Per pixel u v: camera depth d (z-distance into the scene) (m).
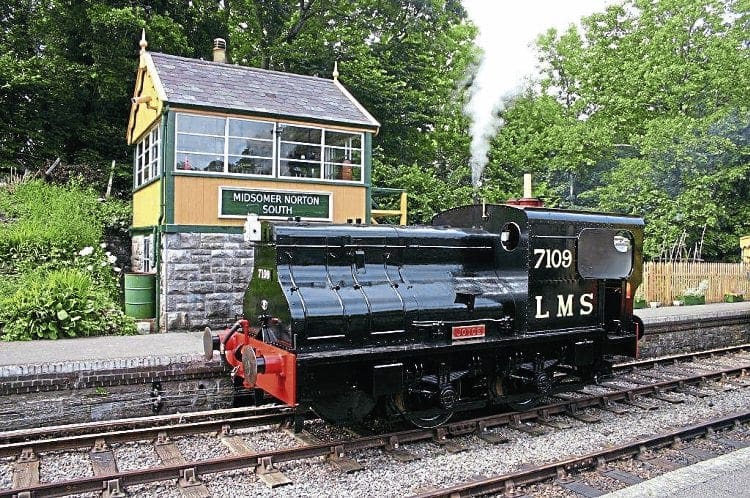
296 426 6.30
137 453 6.32
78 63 18.89
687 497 4.79
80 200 15.75
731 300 19.47
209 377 8.44
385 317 6.49
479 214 8.09
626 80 23.50
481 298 7.29
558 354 8.01
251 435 6.96
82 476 5.71
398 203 19.97
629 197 21.45
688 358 12.09
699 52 22.83
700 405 8.66
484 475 5.83
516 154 23.61
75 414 7.61
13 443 6.54
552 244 7.57
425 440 6.84
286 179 12.35
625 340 8.64
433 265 7.33
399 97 22.31
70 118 19.73
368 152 13.36
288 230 6.40
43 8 18.62
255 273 6.90
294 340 5.93
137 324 10.90
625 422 7.70
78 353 8.51
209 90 12.12
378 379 6.28
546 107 26.88
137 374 7.95
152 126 12.65
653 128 21.22
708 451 6.63
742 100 21.67
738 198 22.45
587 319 8.07
